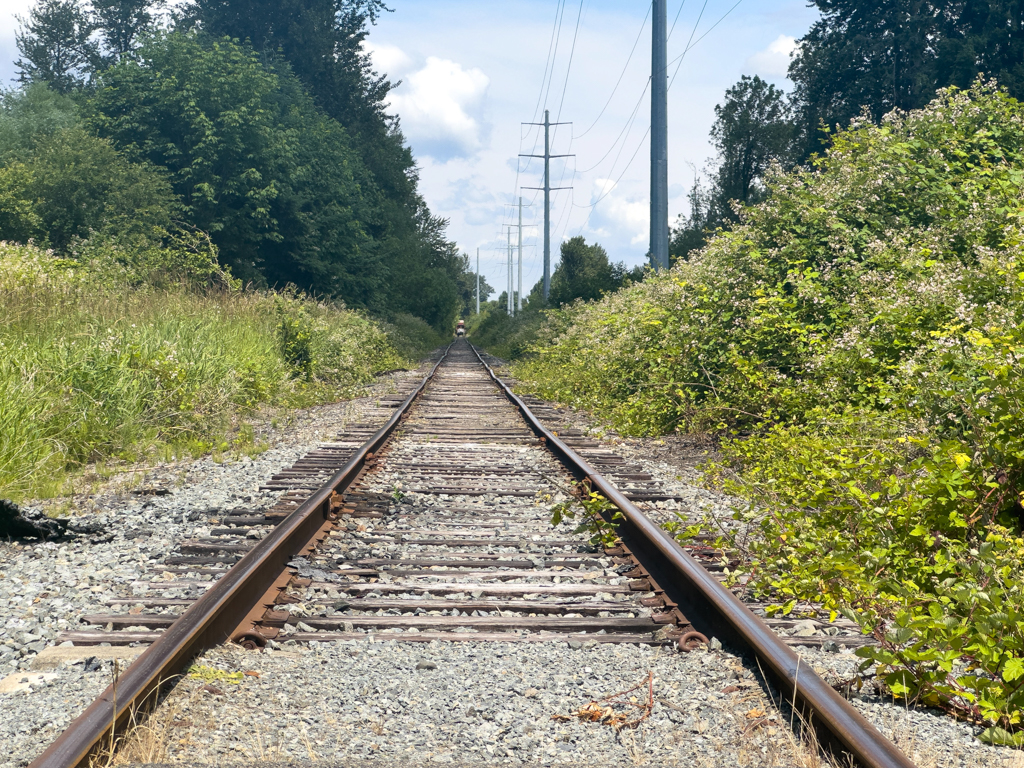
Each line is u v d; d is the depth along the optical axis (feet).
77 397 30.89
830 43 122.11
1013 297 20.74
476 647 12.47
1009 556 12.89
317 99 187.32
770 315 33.83
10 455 24.82
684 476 28.43
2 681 10.67
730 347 36.11
